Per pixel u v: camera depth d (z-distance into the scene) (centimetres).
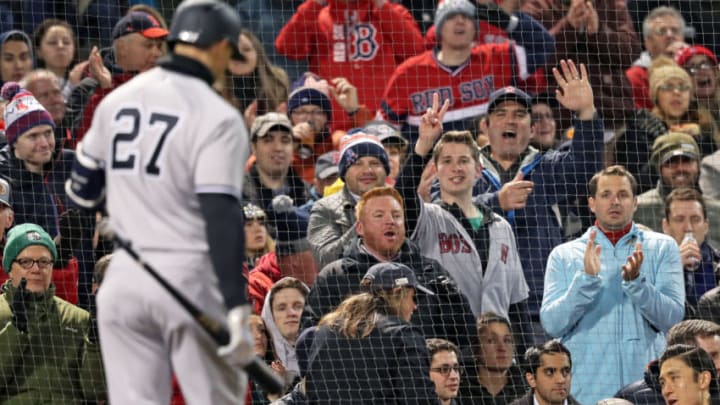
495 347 3341
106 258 3381
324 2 4581
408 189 3525
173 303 1991
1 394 3259
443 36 4316
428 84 4328
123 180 2019
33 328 3284
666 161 4025
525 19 4472
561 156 3841
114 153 2031
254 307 3528
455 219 3547
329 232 3578
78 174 2086
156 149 2008
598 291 3444
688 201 3766
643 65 4603
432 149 3603
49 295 3316
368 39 4556
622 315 3441
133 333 2022
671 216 3778
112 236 2012
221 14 2092
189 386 2016
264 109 4362
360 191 3616
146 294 1992
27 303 3291
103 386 3316
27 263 3284
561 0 4750
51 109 4125
